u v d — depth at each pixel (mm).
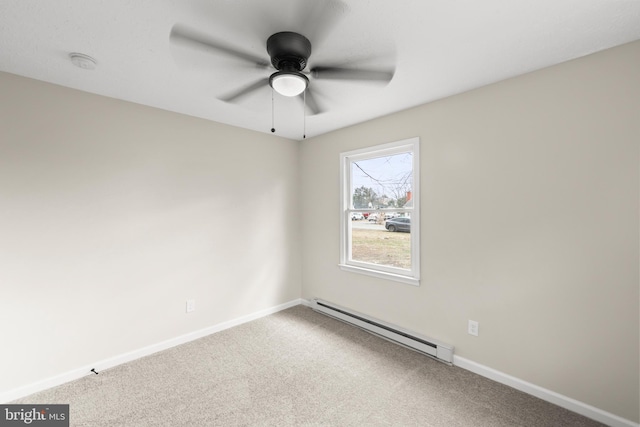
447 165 2412
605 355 1736
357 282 3203
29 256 2029
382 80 1937
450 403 1936
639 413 1638
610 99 1694
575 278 1831
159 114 2623
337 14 1365
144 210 2553
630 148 1639
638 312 1633
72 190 2195
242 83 2111
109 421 1775
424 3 1296
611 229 1703
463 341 2361
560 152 1868
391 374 2268
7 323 1957
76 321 2225
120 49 1674
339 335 2951
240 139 3232
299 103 2443
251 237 3355
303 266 3875
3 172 1938
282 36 1476
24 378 2016
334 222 3428
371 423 1763
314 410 1877
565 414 1823
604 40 1602
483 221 2225
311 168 3693
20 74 1976
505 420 1777
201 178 2920
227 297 3148
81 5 1302
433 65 1866
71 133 2188
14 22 1422
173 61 1800
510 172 2078
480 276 2254
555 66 1877
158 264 2645
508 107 2076
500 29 1495
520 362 2066
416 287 2674
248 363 2430
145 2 1283
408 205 2773
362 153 3062
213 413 1852
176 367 2367
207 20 1412
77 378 2207
